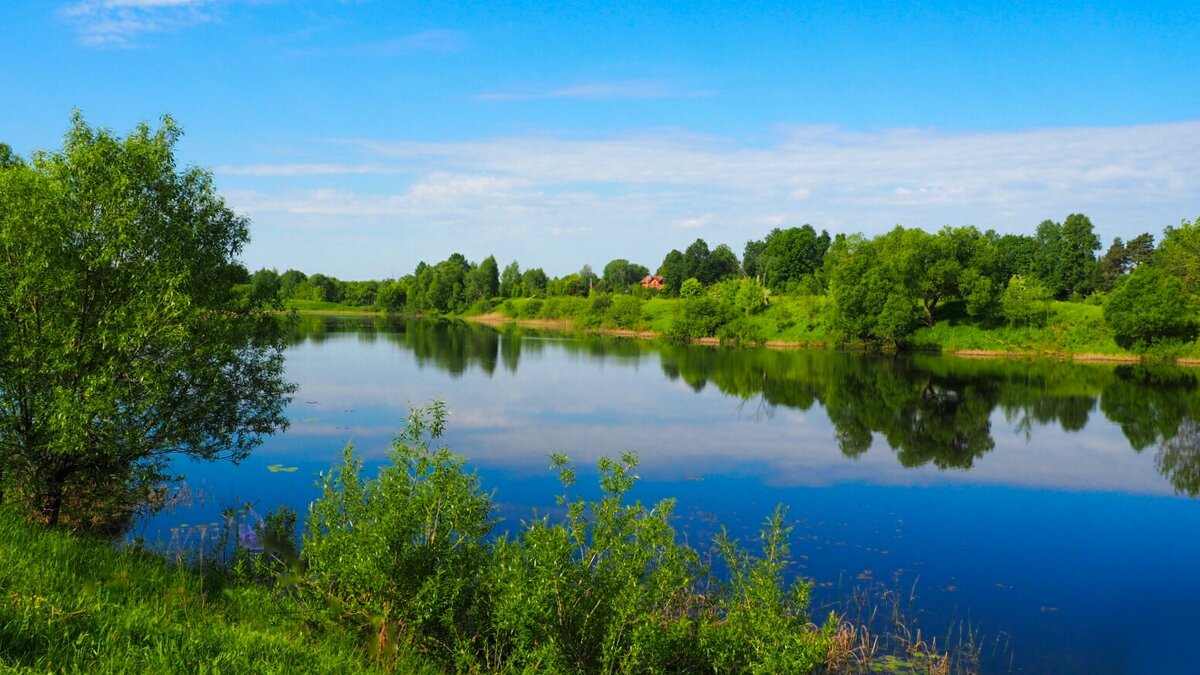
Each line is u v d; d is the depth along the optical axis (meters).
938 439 29.66
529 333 89.50
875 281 70.06
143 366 12.10
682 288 105.44
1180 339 62.44
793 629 9.52
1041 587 14.21
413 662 8.20
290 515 13.60
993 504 20.33
